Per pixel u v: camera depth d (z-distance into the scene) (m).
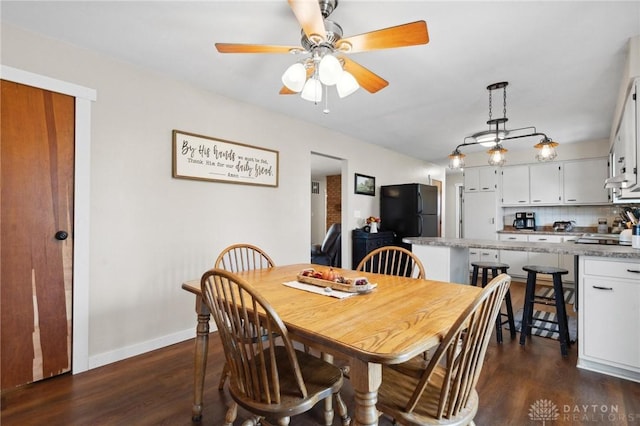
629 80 2.17
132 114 2.47
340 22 1.90
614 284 2.15
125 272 2.45
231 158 3.10
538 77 2.63
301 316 1.28
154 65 2.48
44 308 2.10
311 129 3.99
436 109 3.43
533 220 5.57
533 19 1.85
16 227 2.00
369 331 1.13
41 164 2.08
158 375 2.19
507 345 2.70
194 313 2.86
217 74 2.63
